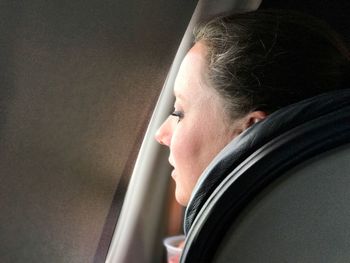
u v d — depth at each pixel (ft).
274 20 2.42
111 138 3.78
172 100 4.00
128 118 3.85
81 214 3.75
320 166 1.60
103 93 3.51
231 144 1.83
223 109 2.42
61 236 3.60
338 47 2.49
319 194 1.59
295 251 1.60
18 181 3.10
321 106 1.78
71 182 3.54
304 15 2.55
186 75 2.56
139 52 3.65
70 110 3.30
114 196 4.08
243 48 2.36
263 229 1.59
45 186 3.32
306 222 1.59
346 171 1.60
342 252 1.62
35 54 2.90
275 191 1.59
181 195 2.70
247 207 1.60
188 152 2.55
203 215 1.67
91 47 3.25
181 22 3.82
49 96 3.10
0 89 2.78
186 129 2.55
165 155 4.32
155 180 4.38
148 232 4.46
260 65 2.32
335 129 1.67
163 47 3.82
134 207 4.37
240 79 2.34
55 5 2.90
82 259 3.92
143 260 4.49
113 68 3.49
